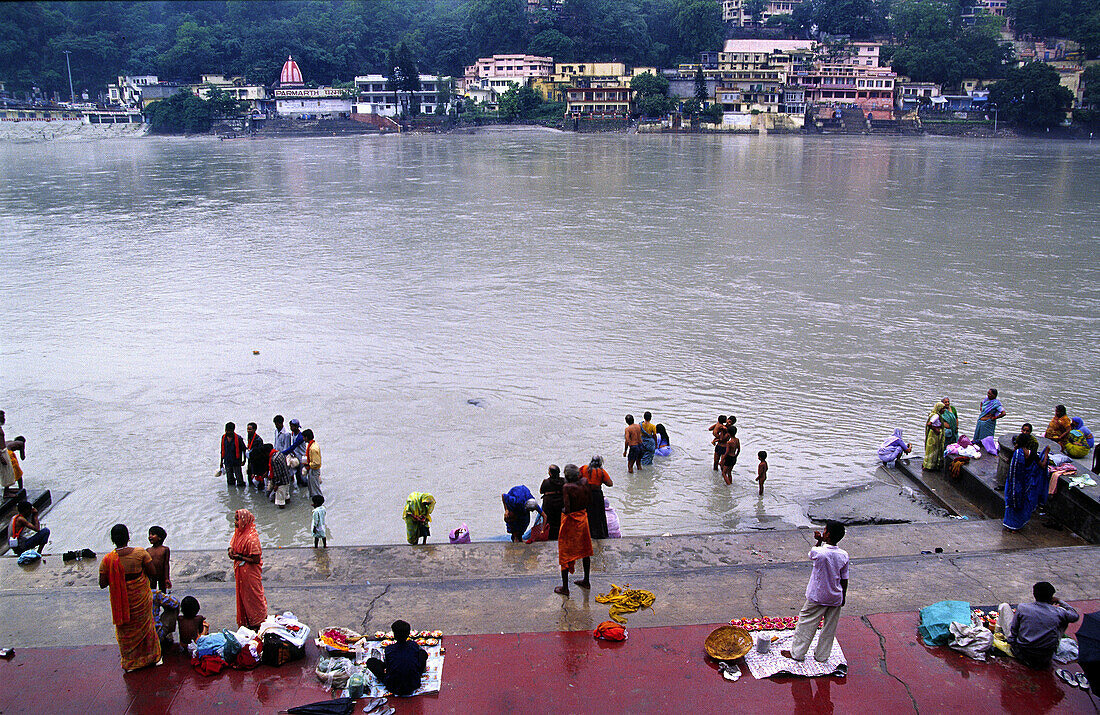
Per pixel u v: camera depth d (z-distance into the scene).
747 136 114.62
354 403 17.61
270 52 128.50
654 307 25.00
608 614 8.34
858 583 8.98
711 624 8.11
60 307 25.16
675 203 47.19
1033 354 20.69
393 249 34.03
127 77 111.12
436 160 78.25
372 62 142.50
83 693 7.18
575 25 142.75
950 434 13.95
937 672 7.38
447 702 7.00
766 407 17.50
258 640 7.64
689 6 137.62
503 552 10.21
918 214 42.53
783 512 13.03
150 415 16.98
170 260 31.94
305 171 68.06
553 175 63.38
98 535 12.41
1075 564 9.41
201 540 12.27
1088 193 50.97
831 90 122.50
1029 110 112.38
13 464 12.81
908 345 21.39
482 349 21.12
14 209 45.94
